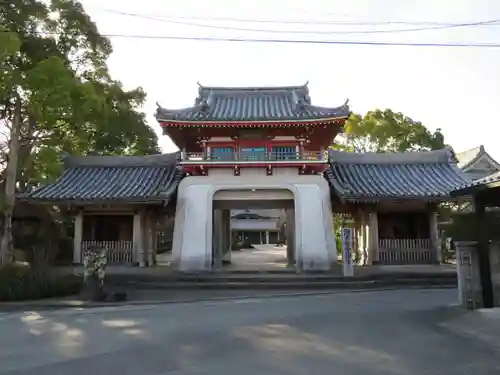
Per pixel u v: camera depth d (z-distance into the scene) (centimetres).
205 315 1179
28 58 1742
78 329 998
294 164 2183
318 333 912
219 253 2408
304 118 2147
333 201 2522
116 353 759
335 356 724
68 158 2553
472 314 1090
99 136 2877
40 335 934
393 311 1208
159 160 2577
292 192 2225
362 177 2448
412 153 2619
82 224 2402
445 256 2838
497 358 706
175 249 2158
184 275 1981
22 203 2453
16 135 1784
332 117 2138
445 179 2420
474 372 630
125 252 2364
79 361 707
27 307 1420
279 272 2092
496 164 3753
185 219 2172
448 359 703
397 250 2377
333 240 2138
